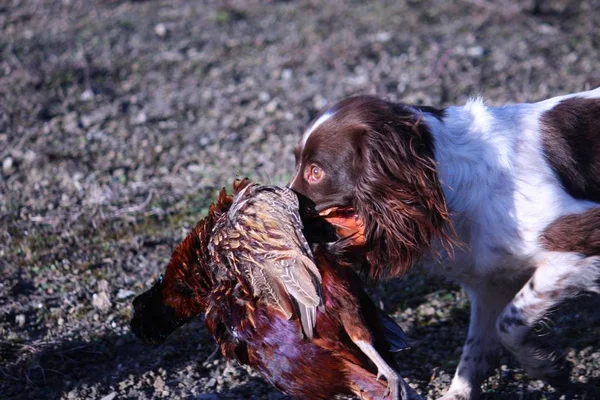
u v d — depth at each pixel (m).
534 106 4.46
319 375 3.73
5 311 5.43
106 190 7.02
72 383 4.80
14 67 9.74
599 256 4.13
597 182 4.24
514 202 4.16
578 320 5.23
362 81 9.21
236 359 4.03
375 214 4.00
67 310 5.48
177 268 4.20
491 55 9.88
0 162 7.53
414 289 5.66
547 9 11.26
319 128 4.11
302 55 10.07
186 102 8.88
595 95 4.49
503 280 4.43
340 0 12.20
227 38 10.81
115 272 5.89
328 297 3.70
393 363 4.00
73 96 9.02
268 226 3.74
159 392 4.68
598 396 4.50
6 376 4.84
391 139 3.98
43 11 11.98
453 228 4.14
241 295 3.84
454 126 4.24
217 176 7.27
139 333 4.45
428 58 9.84
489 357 4.56
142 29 11.19
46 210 6.73
